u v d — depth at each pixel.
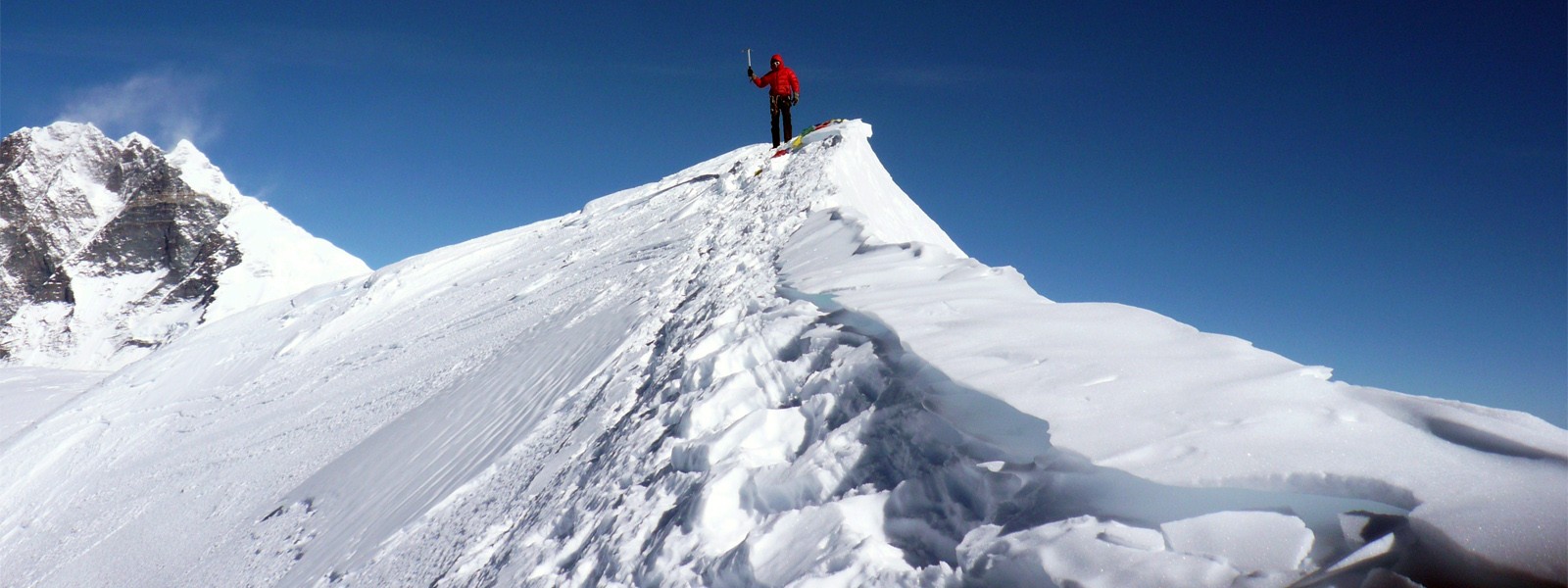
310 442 14.80
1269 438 1.97
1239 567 1.63
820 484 2.71
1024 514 2.02
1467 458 1.78
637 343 8.34
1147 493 1.90
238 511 12.45
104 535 15.16
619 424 5.16
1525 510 1.54
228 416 21.41
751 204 15.62
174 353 32.41
